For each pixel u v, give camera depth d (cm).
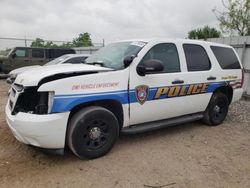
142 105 429
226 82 572
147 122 457
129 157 402
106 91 385
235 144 475
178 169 370
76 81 358
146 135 505
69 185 321
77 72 371
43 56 1608
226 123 610
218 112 583
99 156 394
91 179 336
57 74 356
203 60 528
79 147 368
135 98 418
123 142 464
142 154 414
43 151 377
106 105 408
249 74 903
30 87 355
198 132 536
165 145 457
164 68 456
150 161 391
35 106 351
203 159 405
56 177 338
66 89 349
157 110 453
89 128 376
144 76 424
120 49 466
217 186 330
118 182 331
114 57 450
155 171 361
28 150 414
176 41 487
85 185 322
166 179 342
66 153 408
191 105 510
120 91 400
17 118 345
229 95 607
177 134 519
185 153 425
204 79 520
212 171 368
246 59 922
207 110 563
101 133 390
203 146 459
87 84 368
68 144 371
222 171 369
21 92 359
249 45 910
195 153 427
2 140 452
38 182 325
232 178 351
